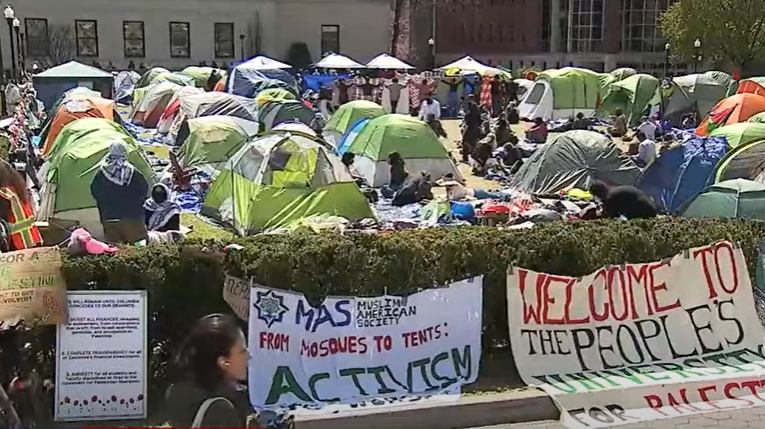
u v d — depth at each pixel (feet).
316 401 20.57
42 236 35.99
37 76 97.25
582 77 105.29
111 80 99.45
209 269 20.18
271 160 42.29
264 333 20.33
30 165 47.44
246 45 167.63
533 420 20.75
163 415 19.48
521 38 186.09
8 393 18.67
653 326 23.45
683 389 21.80
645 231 24.18
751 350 23.95
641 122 91.30
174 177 52.75
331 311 20.88
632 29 174.09
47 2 155.33
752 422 20.54
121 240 32.55
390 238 22.17
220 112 76.18
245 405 20.03
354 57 174.81
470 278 22.04
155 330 20.01
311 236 22.26
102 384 19.42
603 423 20.51
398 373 21.36
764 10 139.74
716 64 155.53
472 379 21.94
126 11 160.35
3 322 18.74
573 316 22.84
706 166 48.01
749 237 24.81
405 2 185.88
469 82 114.01
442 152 57.00
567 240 22.99
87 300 19.33
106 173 33.17
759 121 67.56
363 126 60.85
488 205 42.57
